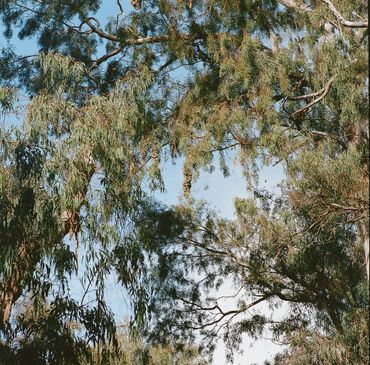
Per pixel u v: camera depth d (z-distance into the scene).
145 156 16.95
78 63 16.67
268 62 16.17
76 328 14.61
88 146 14.84
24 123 14.70
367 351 17.67
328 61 15.27
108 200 15.03
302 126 16.70
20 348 14.39
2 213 14.12
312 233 17.45
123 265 14.89
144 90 16.08
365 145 15.05
